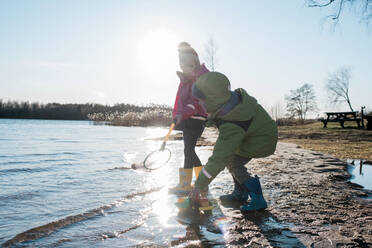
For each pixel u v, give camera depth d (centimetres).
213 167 260
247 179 292
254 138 274
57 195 331
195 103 352
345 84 4144
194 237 221
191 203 288
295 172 487
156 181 412
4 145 908
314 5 1371
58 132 1739
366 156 748
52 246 201
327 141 1270
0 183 389
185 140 363
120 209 285
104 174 459
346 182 422
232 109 262
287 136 1583
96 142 1078
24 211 275
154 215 270
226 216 271
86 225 241
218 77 262
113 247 201
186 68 353
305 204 311
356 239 219
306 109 5659
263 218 266
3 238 211
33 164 548
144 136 1459
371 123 1972
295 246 207
